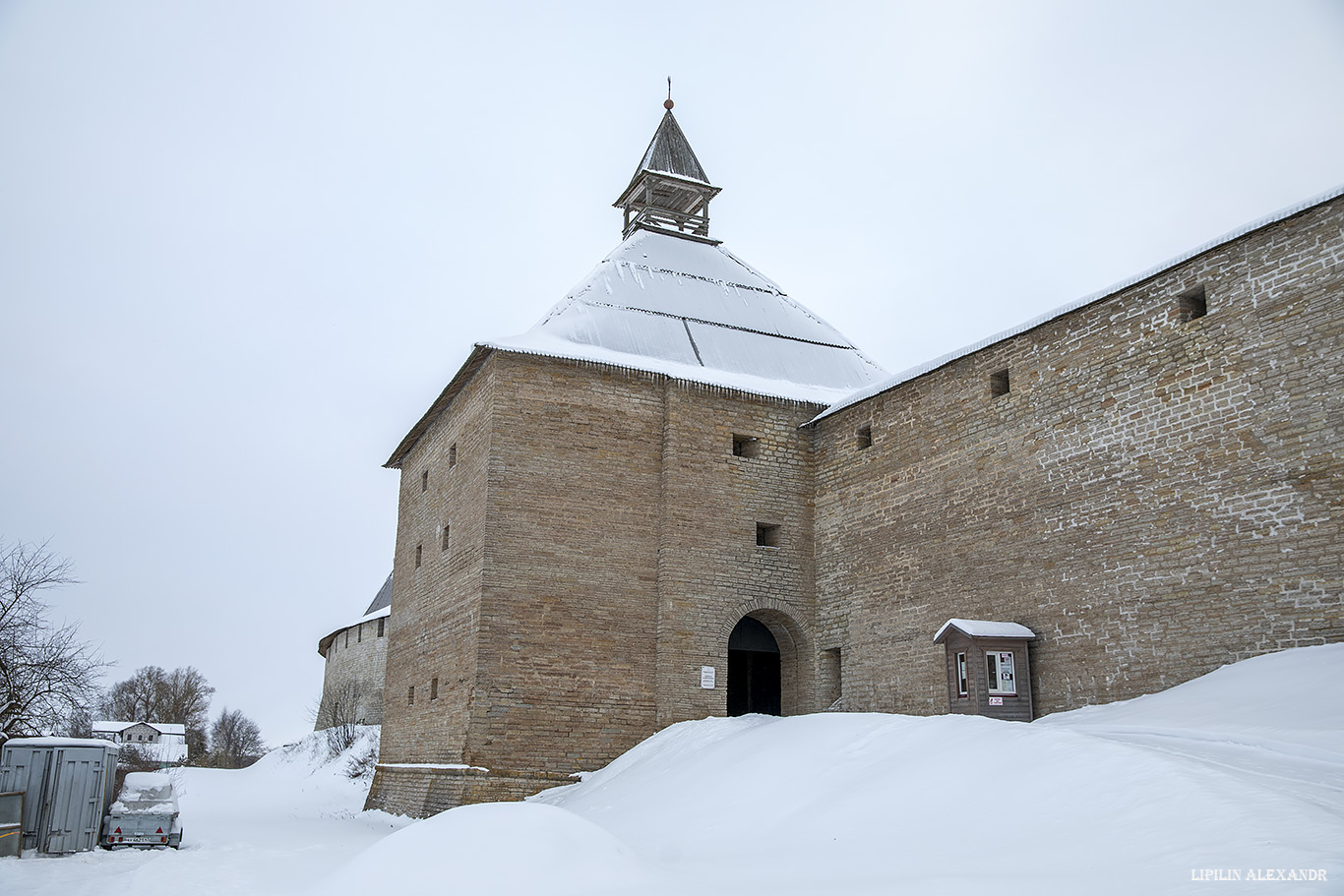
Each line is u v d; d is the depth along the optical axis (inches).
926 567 833.5
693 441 938.1
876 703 863.7
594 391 924.0
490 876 396.2
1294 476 585.0
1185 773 370.9
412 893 387.9
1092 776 398.0
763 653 1037.2
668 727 857.5
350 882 401.7
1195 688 570.6
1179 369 658.8
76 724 1048.8
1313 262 592.1
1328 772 378.3
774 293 1174.3
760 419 974.4
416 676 1013.8
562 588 871.1
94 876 576.1
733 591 921.5
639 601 895.1
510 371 898.1
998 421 787.4
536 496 881.5
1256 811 324.5
